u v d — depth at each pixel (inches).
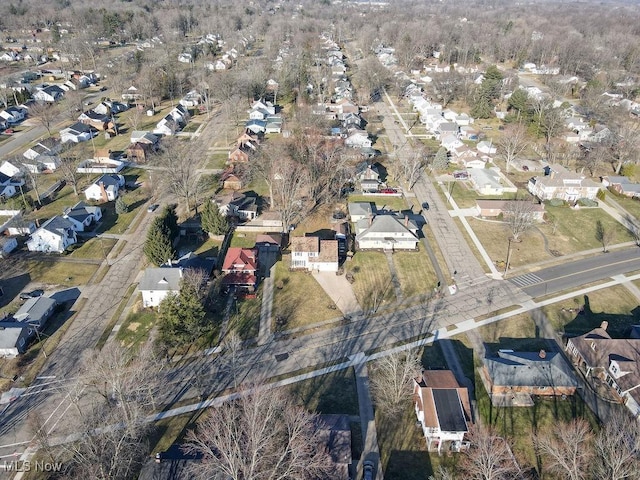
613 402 2166.6
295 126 5339.6
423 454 1915.6
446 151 4717.0
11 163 4254.4
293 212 3703.3
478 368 2341.3
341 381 2251.5
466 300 2842.0
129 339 2480.3
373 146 5251.0
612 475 1673.2
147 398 2080.5
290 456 1731.1
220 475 1673.2
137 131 5206.7
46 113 5438.0
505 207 3668.8
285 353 2417.6
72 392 2059.5
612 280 3043.8
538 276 3075.8
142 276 2972.4
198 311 2378.2
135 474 1796.3
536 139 5398.6
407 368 2075.5
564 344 2513.5
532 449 1926.7
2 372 2274.9
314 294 2864.2
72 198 3978.8
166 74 6939.0
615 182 4249.5
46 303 2640.3
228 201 3693.4
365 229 3380.9
